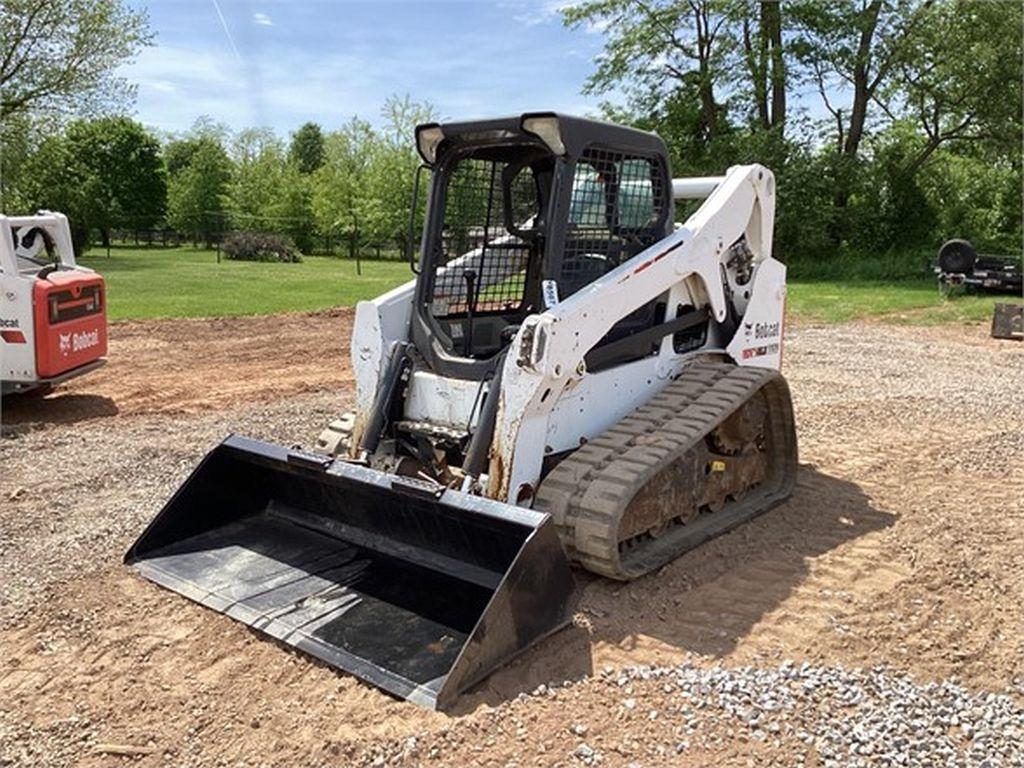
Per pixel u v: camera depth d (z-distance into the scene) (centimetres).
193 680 362
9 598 435
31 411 870
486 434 432
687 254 525
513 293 533
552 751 310
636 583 456
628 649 391
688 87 3219
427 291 489
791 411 585
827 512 576
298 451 451
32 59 2872
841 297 2136
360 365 502
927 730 327
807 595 450
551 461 467
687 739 318
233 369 1116
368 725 329
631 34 3144
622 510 418
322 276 2759
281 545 465
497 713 333
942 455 723
